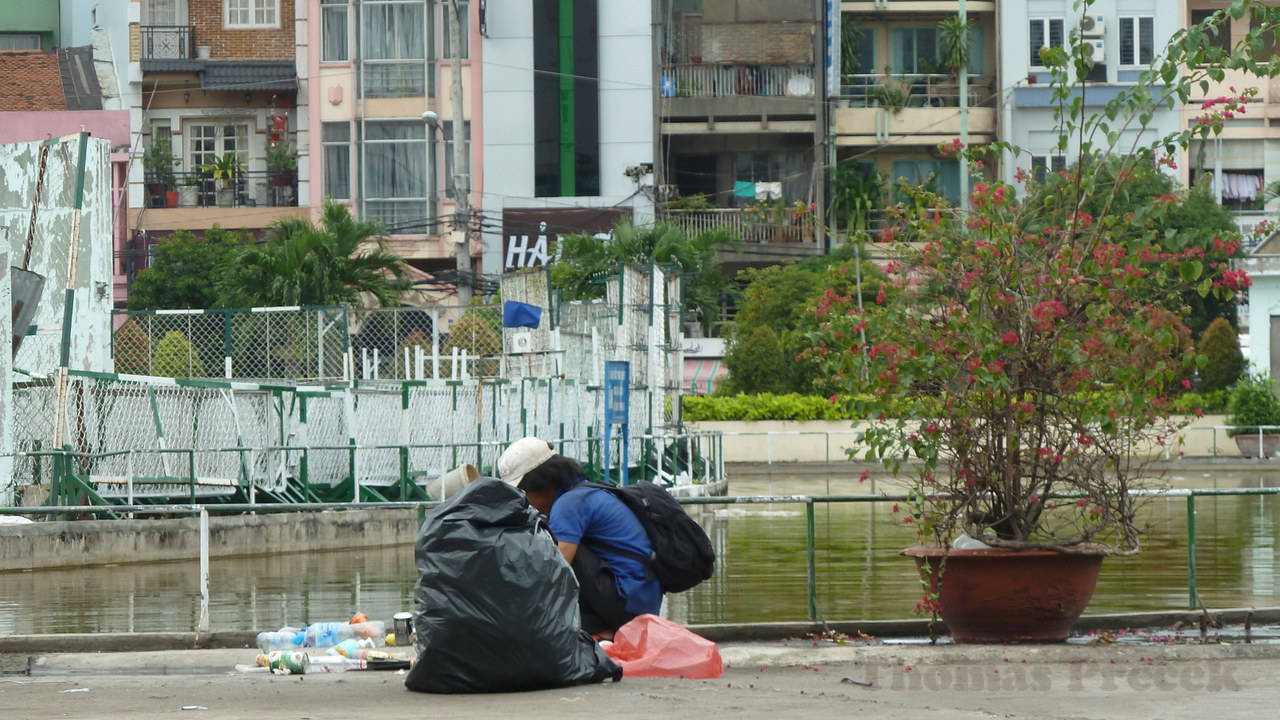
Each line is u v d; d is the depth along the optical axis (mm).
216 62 78438
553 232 78438
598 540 12867
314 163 78000
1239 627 16406
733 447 69938
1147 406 14398
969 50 88375
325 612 19203
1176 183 69375
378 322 56125
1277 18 14141
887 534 32219
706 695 11047
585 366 42469
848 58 87438
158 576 24500
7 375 28641
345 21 78125
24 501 28391
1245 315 81938
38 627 17797
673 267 48969
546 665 11258
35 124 74875
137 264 76812
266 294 55938
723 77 82562
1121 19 86062
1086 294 14594
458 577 11078
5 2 88750
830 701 10836
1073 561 14594
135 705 10914
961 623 14867
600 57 79188
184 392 31156
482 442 33156
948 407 14617
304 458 31484
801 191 84625
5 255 28797
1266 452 66938
